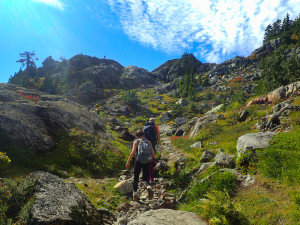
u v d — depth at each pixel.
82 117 12.19
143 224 3.18
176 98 71.56
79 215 3.55
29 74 90.12
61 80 82.38
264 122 11.24
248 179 4.39
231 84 71.69
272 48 98.31
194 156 10.20
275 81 32.44
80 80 81.19
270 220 2.92
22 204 3.46
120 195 5.75
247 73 80.56
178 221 3.30
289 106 11.16
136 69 106.56
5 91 11.12
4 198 3.42
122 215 4.52
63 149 8.19
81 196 4.31
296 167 4.02
